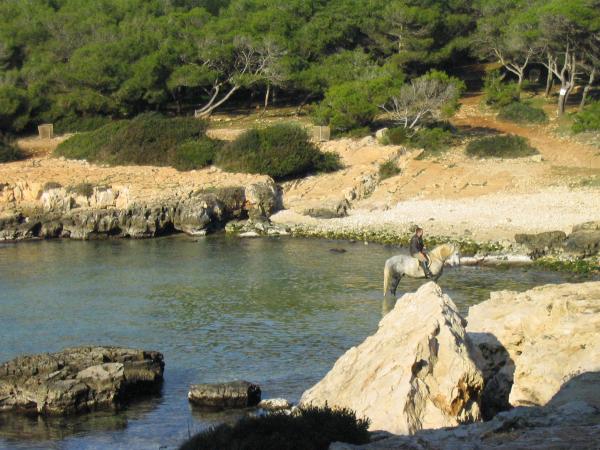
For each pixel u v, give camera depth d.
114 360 42.25
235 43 116.94
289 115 117.69
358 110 102.94
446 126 106.62
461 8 138.38
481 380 29.09
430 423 27.84
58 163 96.88
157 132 98.06
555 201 82.38
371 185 90.12
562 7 106.00
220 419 37.38
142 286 61.25
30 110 109.62
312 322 51.69
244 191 84.75
